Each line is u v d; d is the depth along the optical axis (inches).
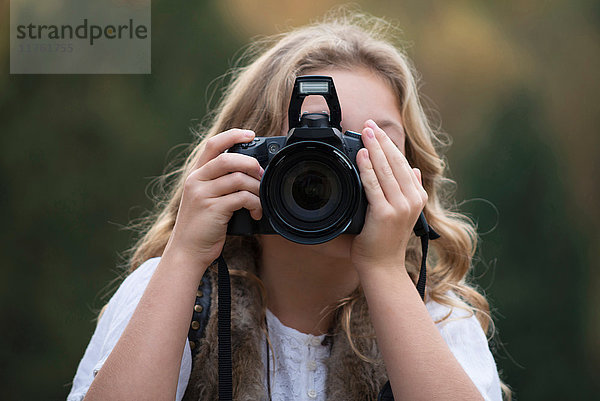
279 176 77.0
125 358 74.4
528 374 314.8
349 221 76.8
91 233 323.9
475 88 355.3
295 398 86.0
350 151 80.0
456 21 361.1
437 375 74.4
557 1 360.8
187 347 83.5
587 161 343.6
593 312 323.9
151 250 104.3
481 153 346.9
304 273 88.4
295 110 81.8
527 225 335.6
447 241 105.6
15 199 323.9
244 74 107.7
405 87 95.7
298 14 339.6
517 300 321.4
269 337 88.8
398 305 77.5
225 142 82.5
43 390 303.4
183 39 339.6
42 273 318.0
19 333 310.3
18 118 326.6
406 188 79.9
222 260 81.7
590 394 312.0
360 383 84.1
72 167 328.8
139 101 334.0
